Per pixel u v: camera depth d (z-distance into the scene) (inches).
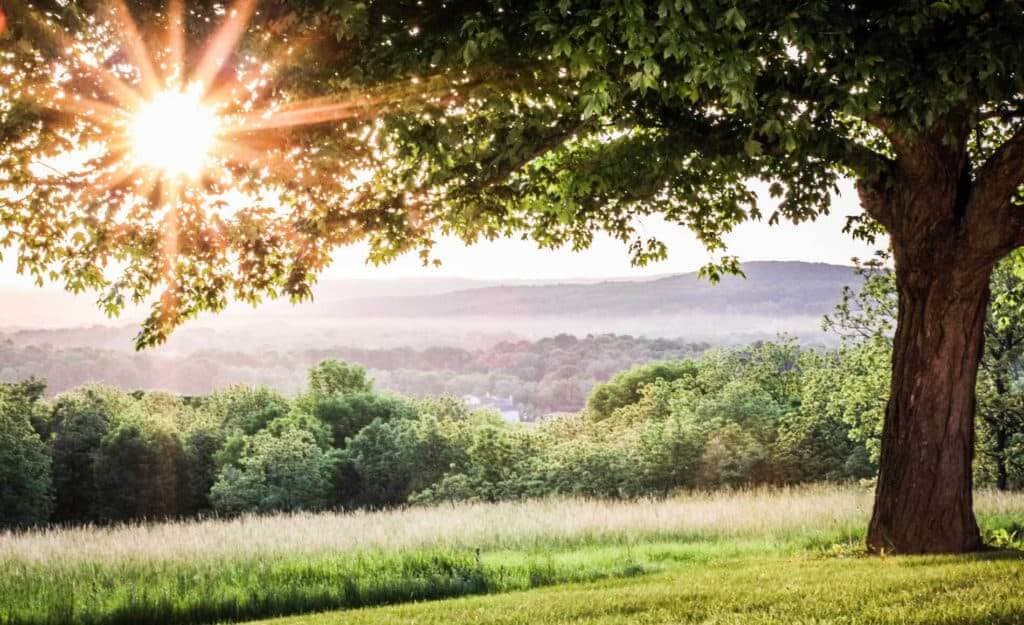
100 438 3368.6
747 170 411.8
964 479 445.7
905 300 452.8
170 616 451.5
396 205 453.7
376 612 377.4
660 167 424.2
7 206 430.0
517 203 502.3
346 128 386.0
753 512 751.7
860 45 332.8
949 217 431.2
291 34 346.9
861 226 564.1
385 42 353.7
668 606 311.9
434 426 3459.6
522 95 392.8
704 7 289.9
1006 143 406.3
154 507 3336.6
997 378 886.4
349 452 3585.1
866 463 1911.9
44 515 2871.6
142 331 465.4
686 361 3695.9
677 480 2096.5
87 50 371.2
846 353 1040.2
